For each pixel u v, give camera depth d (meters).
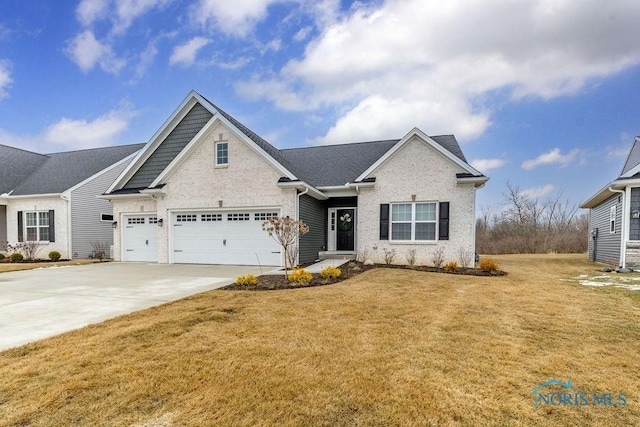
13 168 19.31
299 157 17.31
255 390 2.96
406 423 2.50
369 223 12.99
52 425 2.48
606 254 14.91
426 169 12.37
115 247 15.30
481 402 2.78
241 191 12.94
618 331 4.56
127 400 2.80
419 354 3.74
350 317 5.22
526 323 4.92
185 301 6.43
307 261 13.34
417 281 8.73
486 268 10.72
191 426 2.47
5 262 15.68
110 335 4.35
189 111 15.69
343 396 2.87
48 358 3.64
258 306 5.96
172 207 13.76
